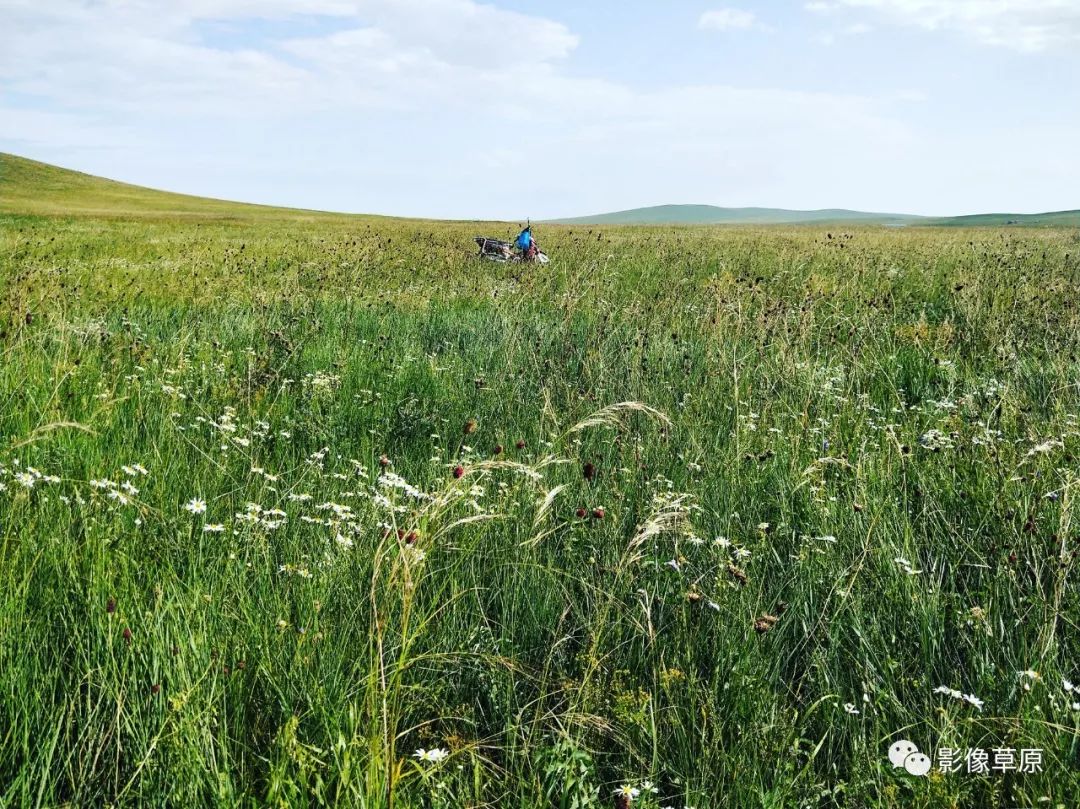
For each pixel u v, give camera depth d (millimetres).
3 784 2330
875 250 21797
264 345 8422
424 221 69500
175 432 5332
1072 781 2463
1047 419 6180
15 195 87250
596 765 2645
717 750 2633
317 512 4336
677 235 34312
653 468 5070
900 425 6277
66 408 5480
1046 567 3691
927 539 4211
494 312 10602
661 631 3400
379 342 9039
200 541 3553
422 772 2297
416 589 3293
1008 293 12141
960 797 2490
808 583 3670
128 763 2408
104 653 2779
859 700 3014
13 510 3664
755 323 9195
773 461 5277
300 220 59469
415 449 5746
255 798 2307
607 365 7488
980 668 3115
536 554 3824
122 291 11461
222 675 2727
